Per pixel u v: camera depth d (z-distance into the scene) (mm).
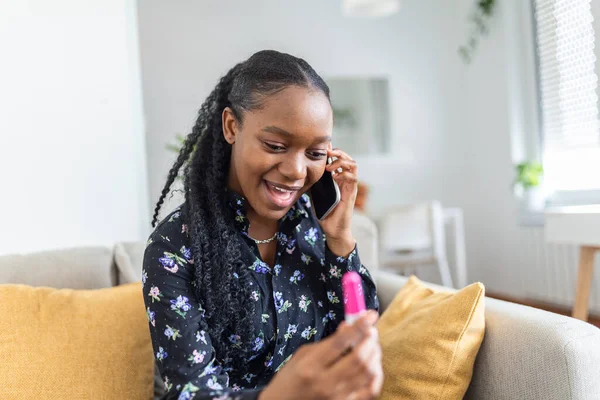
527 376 911
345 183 1017
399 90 4664
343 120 4578
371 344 551
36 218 1916
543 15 3711
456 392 983
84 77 2008
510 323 971
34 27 1918
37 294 1222
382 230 3590
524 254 3936
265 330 957
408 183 4668
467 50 4555
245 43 4445
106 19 2055
